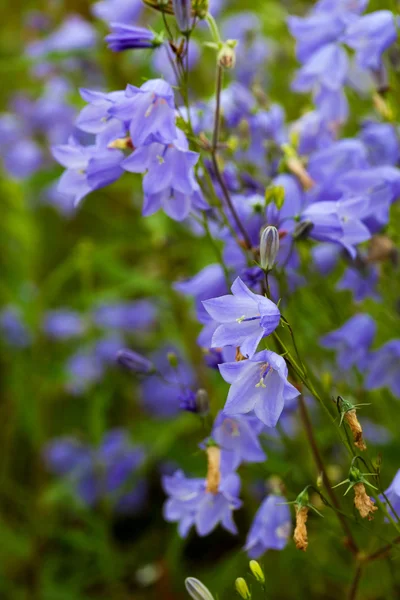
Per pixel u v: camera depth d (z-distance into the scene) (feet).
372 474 1.67
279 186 1.80
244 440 1.77
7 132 3.02
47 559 2.39
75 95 2.74
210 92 2.72
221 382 2.34
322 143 2.06
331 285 2.32
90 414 2.54
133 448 2.43
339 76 2.06
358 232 1.83
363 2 2.04
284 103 2.76
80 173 1.82
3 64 2.72
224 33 2.81
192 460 2.38
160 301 2.56
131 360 1.95
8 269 2.90
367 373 2.08
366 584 2.10
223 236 1.88
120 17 2.54
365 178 1.91
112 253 2.65
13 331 2.70
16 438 2.73
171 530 2.41
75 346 2.81
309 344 2.18
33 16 3.19
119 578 2.35
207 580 2.22
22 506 2.55
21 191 2.83
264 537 1.83
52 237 3.15
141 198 2.66
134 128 1.70
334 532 1.88
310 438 1.82
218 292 1.89
